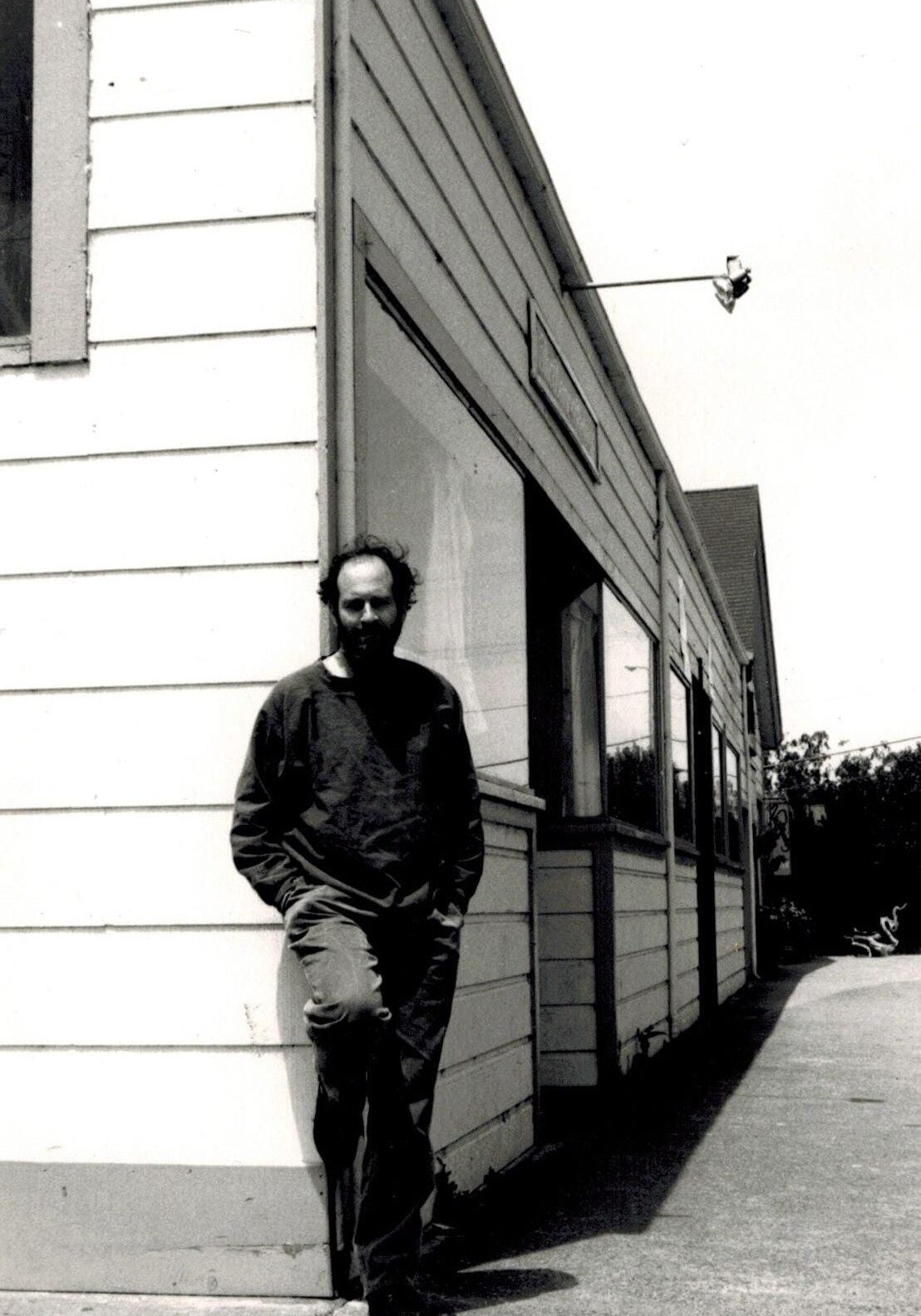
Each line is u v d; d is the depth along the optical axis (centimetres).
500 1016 580
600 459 923
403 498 484
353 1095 352
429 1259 441
